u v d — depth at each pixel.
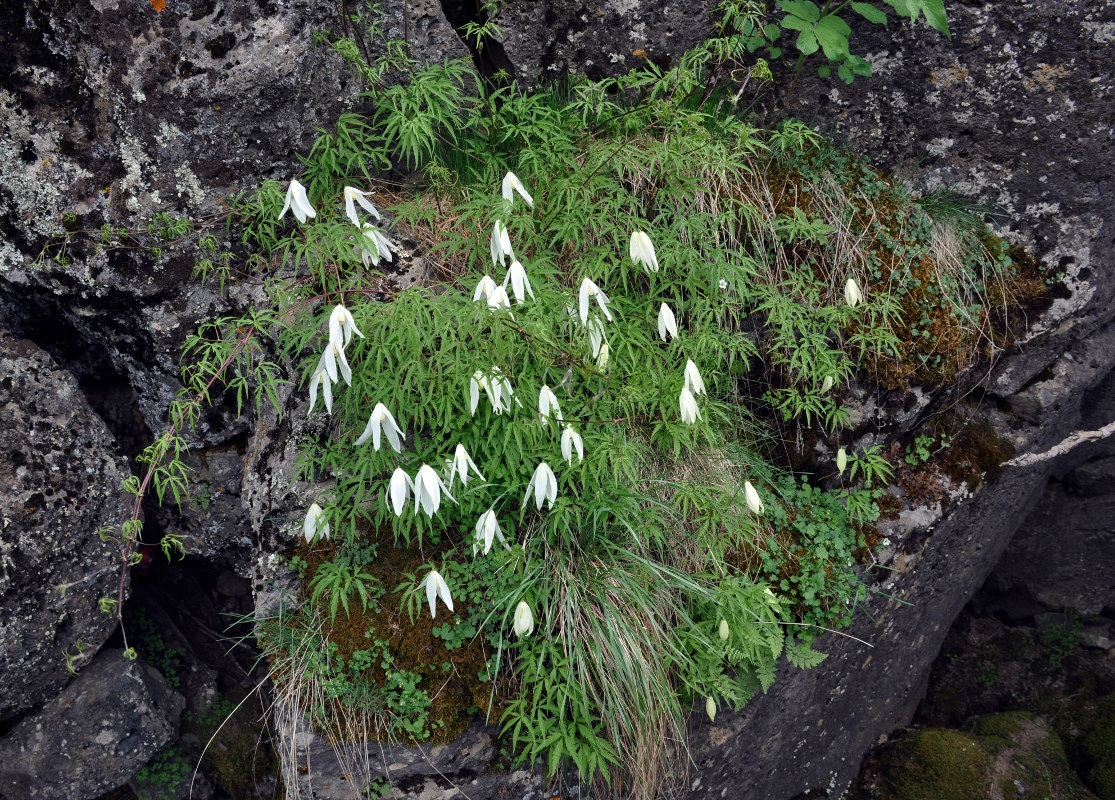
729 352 2.32
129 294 2.22
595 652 2.13
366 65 2.20
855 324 2.32
